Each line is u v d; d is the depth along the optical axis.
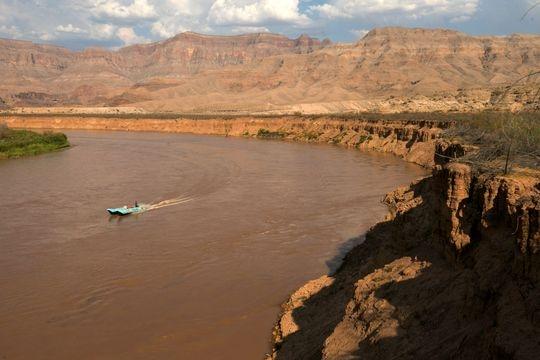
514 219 14.02
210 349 19.94
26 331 21.67
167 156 75.12
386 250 22.22
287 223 36.72
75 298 24.73
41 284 26.39
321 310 20.83
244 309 23.20
